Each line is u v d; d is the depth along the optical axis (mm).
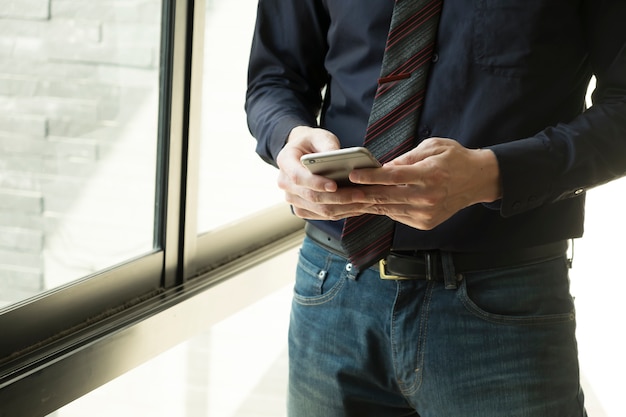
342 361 1459
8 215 1785
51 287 1929
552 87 1327
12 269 1802
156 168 2229
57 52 1860
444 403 1391
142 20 2092
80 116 1958
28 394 1661
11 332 1756
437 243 1342
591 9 1300
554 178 1255
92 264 2059
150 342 2064
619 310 3615
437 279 1363
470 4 1317
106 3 1973
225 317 2430
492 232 1335
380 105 1370
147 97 2158
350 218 1358
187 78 2213
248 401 2754
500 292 1348
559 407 1374
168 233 2262
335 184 1177
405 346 1384
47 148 1874
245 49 2662
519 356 1345
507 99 1320
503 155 1232
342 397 1479
